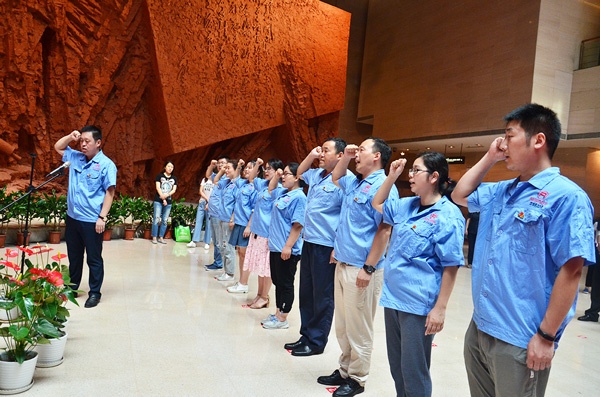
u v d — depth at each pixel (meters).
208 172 7.94
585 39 12.41
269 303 4.77
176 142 11.29
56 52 10.32
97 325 3.57
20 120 10.05
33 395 2.36
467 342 1.73
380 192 2.41
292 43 13.00
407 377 2.08
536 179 1.54
